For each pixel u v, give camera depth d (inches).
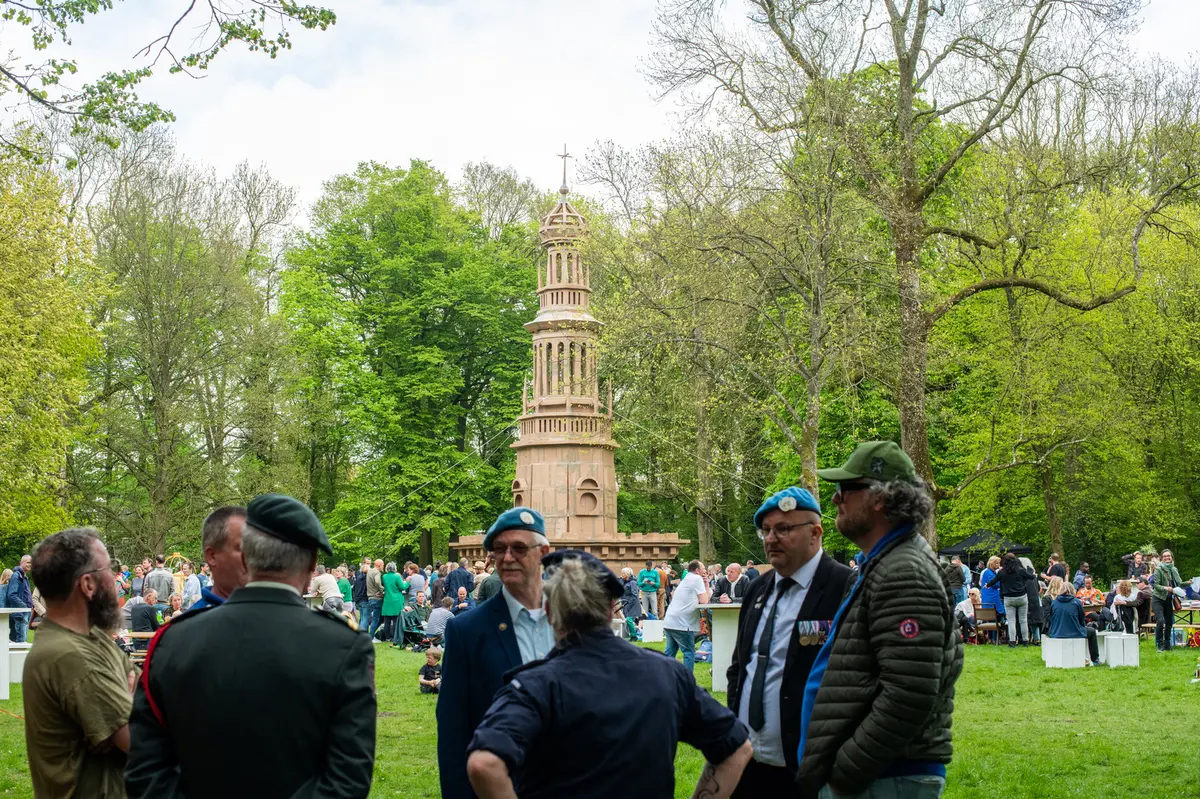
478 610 229.3
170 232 1572.3
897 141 1070.4
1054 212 1109.7
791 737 235.6
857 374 1053.2
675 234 1071.6
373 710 170.7
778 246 1007.0
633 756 167.2
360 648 171.9
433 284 1903.3
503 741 160.2
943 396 1366.9
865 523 217.3
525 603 228.8
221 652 166.1
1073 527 1577.3
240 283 1626.5
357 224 2012.8
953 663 212.4
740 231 1000.2
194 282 1572.3
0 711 597.0
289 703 163.9
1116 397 1275.8
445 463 1868.8
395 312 1941.4
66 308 1114.1
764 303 1045.2
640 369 1198.3
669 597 1289.4
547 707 167.0
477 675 223.0
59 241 1104.8
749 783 243.6
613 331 1130.7
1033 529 1572.3
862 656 210.2
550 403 1448.1
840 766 203.5
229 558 216.4
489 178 2201.0
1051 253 1254.9
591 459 1440.7
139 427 1545.3
